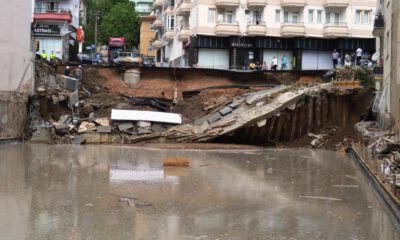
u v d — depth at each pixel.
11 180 15.32
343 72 36.34
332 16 54.09
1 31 28.45
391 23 25.59
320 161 23.55
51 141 31.19
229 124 32.19
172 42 66.69
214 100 37.78
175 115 33.69
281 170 19.69
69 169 18.42
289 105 32.44
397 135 23.06
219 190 14.39
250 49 53.09
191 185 15.23
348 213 11.59
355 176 18.20
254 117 31.75
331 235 9.47
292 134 33.47
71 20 62.16
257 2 52.09
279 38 53.22
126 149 28.00
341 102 33.97
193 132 32.53
